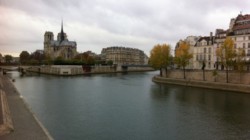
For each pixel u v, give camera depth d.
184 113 41.25
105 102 51.22
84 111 42.44
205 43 107.75
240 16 96.25
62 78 120.69
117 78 125.31
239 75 74.00
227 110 43.41
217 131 31.52
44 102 50.69
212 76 83.06
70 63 169.62
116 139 28.36
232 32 93.56
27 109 37.22
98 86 82.81
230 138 28.92
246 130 31.98
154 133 30.64
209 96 59.62
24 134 25.03
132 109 44.31
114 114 40.34
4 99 42.09
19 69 174.25
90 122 35.41
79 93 64.50
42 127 27.67
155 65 106.94
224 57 75.94
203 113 41.25
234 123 35.22
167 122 35.66
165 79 96.94
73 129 31.92
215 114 40.56
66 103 49.78
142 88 77.31
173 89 74.56
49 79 112.62
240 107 46.00
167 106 47.12
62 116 38.72
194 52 112.31
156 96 59.69
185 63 93.00
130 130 31.72
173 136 29.59
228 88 70.62
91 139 28.25
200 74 88.38
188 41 124.31
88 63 180.38
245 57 86.75
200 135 29.98
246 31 88.38
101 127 32.91
